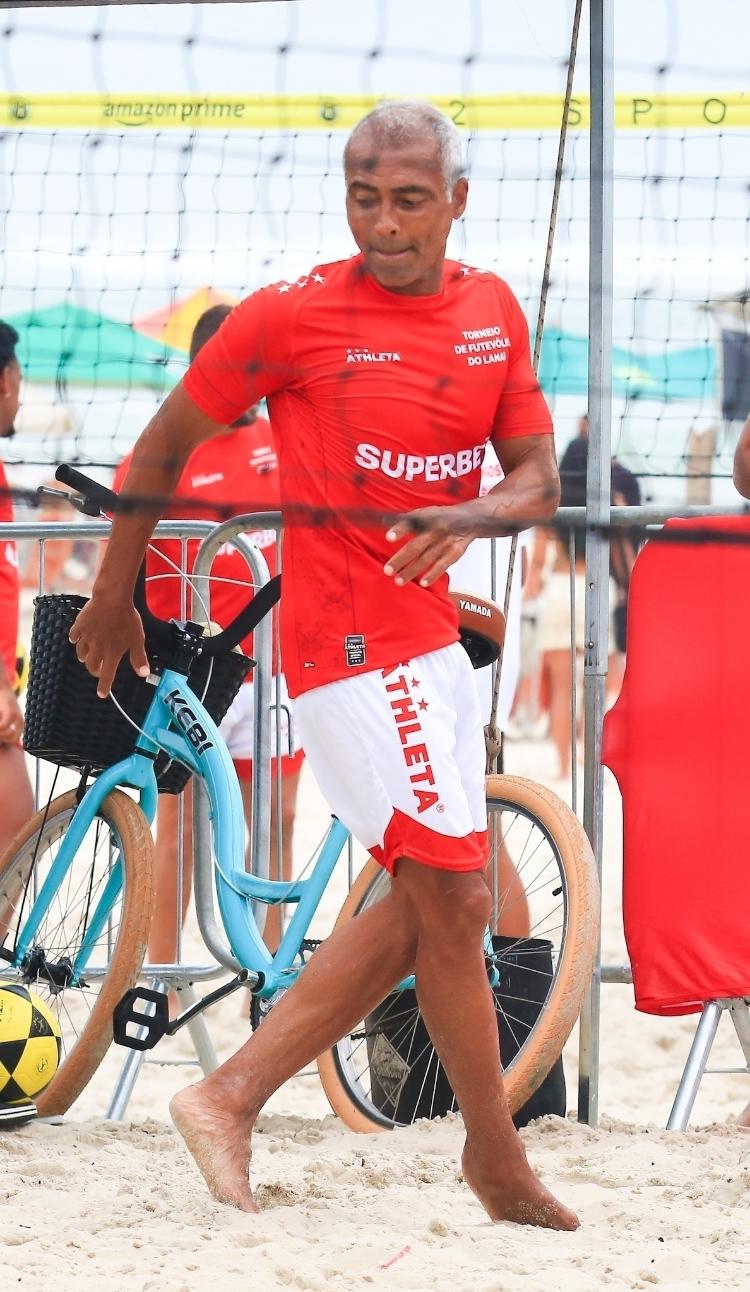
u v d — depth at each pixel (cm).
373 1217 1173
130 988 1505
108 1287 991
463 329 1140
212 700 1550
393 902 1146
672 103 2241
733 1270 1070
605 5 1475
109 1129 1480
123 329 2823
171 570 1972
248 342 1132
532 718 4900
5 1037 1453
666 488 2600
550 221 1470
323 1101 1936
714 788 1551
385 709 1105
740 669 1552
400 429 1116
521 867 1738
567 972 1447
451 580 1847
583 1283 1018
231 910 1488
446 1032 1109
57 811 1652
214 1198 1158
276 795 1992
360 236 1113
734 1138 1459
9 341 2031
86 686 1520
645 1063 2075
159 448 1165
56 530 1716
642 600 1573
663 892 1552
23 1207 1184
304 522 1120
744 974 1537
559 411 2561
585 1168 1340
